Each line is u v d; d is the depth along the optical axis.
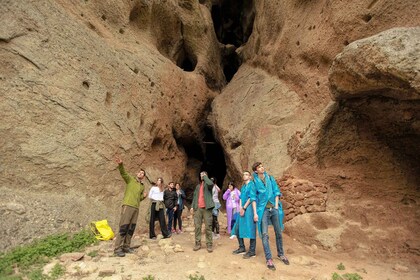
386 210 6.70
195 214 6.10
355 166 7.37
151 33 13.30
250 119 11.67
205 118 15.09
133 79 10.14
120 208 7.95
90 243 5.94
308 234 6.73
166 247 5.86
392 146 6.95
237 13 20.70
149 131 10.32
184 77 13.64
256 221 5.31
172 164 11.84
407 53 4.95
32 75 6.83
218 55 18.16
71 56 7.88
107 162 8.05
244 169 10.70
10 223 5.45
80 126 7.54
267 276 4.73
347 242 6.38
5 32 6.59
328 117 7.27
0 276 4.18
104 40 9.64
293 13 11.36
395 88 5.52
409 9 6.74
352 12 8.16
